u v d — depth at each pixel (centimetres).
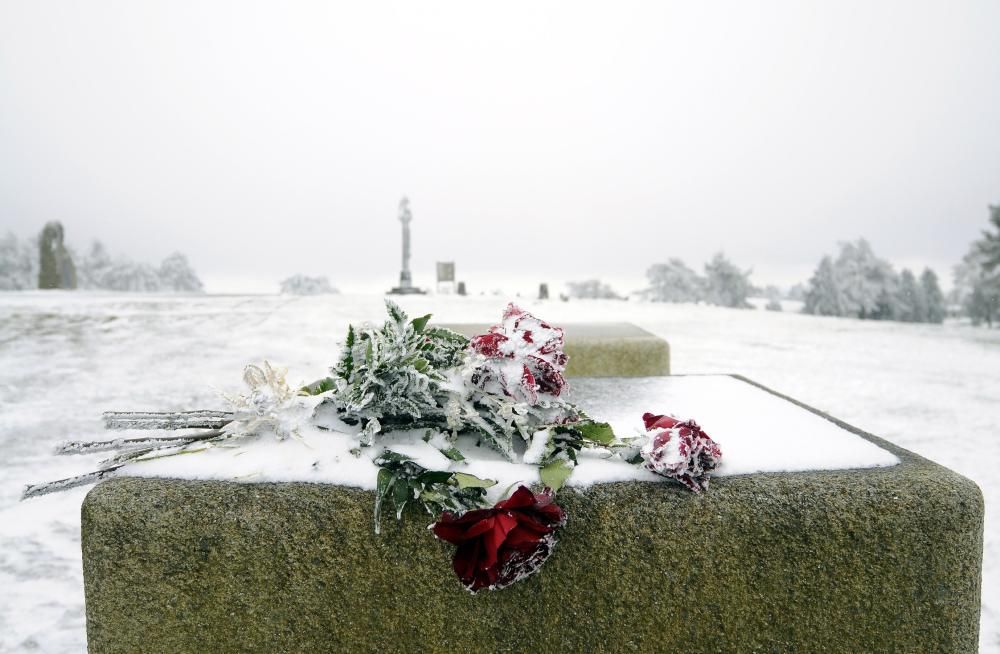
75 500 377
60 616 260
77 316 1397
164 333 1161
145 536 139
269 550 139
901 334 1627
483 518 122
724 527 139
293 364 850
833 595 140
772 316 2108
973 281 3091
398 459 141
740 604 141
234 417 160
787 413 207
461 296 2461
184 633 142
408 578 140
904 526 139
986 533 347
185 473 148
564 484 143
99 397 660
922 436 570
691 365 987
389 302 157
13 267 3591
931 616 141
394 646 142
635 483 144
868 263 3256
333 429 156
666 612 141
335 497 140
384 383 151
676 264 3819
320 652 142
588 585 140
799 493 140
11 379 752
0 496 383
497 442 150
